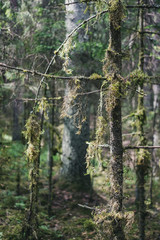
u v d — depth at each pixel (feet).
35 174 10.52
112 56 8.79
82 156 21.70
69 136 21.63
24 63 16.62
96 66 17.34
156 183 27.50
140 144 14.32
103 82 9.12
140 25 14.28
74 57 16.61
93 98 21.76
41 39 17.29
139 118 14.44
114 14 8.56
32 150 9.46
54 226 16.55
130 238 14.71
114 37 8.80
